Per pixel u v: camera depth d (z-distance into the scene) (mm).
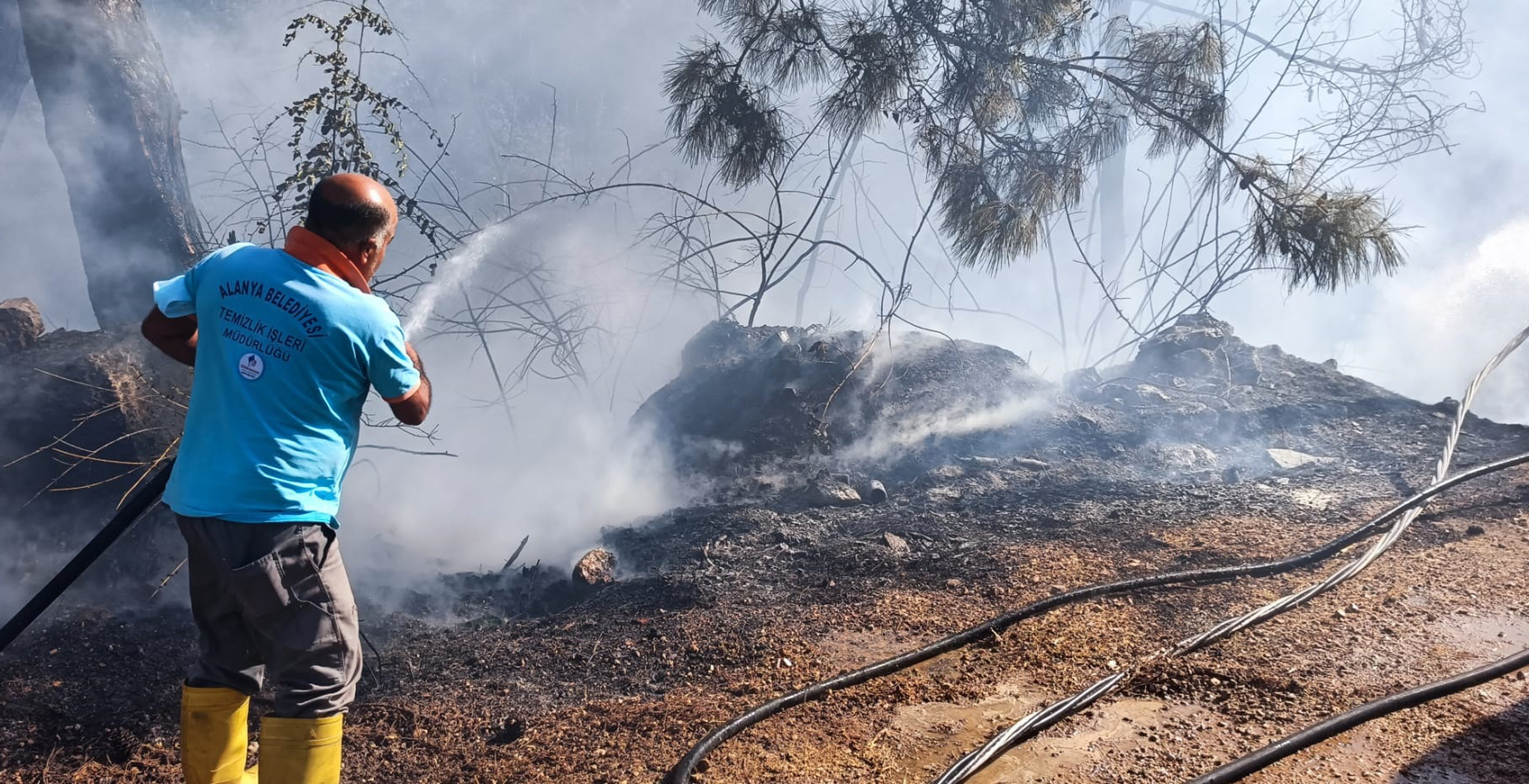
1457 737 3078
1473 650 3609
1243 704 3381
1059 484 6012
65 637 4293
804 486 6352
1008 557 4844
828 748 3264
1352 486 5625
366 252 2684
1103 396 7547
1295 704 3342
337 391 2596
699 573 5020
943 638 4016
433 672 4211
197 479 2527
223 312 2574
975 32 7895
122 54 5867
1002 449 6688
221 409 2545
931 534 5355
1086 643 3904
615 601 4816
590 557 5188
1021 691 3594
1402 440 6371
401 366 2672
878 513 5820
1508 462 5453
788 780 3072
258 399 2529
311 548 2574
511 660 4262
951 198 7672
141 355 5316
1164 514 5406
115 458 4938
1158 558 4738
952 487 6078
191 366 2924
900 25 7723
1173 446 6535
